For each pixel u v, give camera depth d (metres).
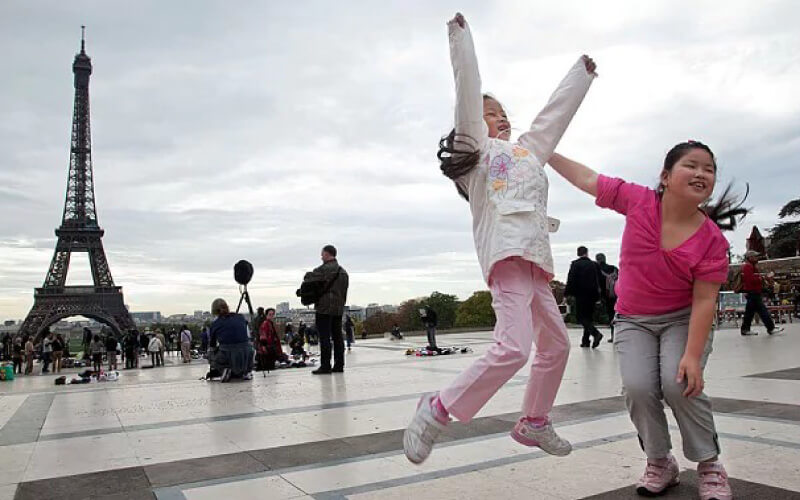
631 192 2.80
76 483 3.10
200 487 2.94
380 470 3.15
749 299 12.67
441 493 2.71
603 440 3.66
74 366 24.80
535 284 2.59
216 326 8.68
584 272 11.48
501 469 3.09
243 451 3.72
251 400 6.20
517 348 2.38
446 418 2.45
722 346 10.07
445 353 12.30
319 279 9.06
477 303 80.00
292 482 2.97
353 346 17.84
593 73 2.89
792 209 53.94
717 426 3.83
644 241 2.65
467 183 2.71
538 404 2.74
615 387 5.93
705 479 2.53
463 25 2.57
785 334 12.46
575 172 3.06
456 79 2.60
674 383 2.50
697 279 2.52
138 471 3.31
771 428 3.70
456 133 2.63
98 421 5.16
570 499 2.57
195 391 7.34
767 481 2.65
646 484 2.61
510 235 2.47
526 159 2.64
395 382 7.31
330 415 4.99
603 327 20.20
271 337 10.86
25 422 5.24
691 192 2.51
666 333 2.66
